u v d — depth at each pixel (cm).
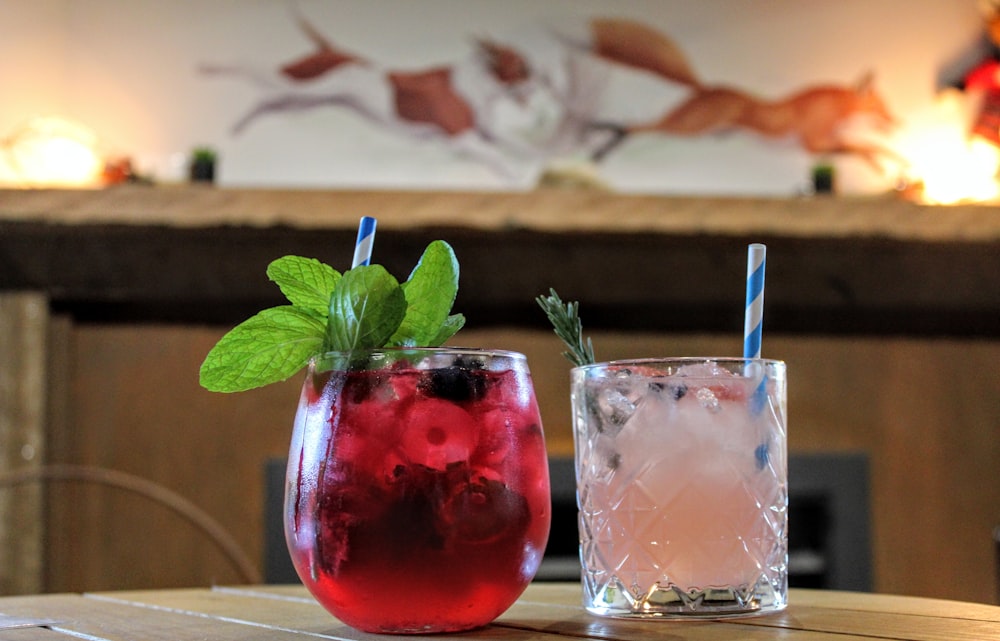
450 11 280
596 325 251
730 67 283
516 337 245
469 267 241
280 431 238
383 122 275
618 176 278
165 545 234
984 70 285
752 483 58
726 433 58
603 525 60
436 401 53
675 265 242
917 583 248
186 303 241
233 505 235
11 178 257
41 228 225
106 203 227
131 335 239
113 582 232
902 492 250
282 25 275
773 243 240
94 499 234
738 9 285
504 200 233
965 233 238
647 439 58
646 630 55
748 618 58
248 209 229
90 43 268
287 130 272
